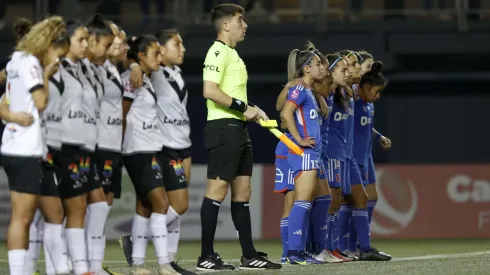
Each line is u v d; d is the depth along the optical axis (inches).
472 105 2610.7
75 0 2474.2
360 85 1258.0
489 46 2466.8
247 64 2571.4
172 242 1024.9
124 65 959.0
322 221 1153.4
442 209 2197.3
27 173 795.4
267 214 2202.3
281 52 2493.8
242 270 1010.1
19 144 794.2
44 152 810.2
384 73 2581.2
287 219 1168.2
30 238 903.7
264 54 2497.5
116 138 936.3
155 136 949.2
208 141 1020.5
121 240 1067.9
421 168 2202.3
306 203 1089.4
